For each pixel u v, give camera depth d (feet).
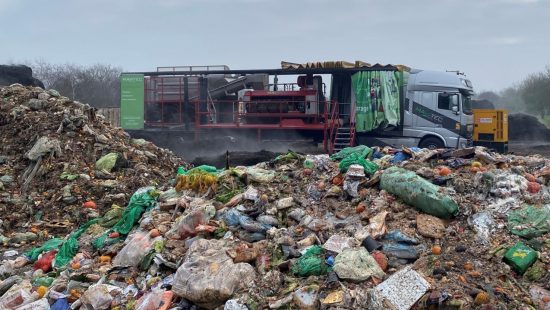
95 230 29.12
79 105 48.98
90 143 43.60
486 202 22.52
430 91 71.31
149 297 19.84
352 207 23.71
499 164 26.16
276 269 20.07
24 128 45.27
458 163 26.02
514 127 126.52
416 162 26.63
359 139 73.77
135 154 44.24
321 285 18.69
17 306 21.65
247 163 64.54
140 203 28.12
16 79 84.69
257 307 18.39
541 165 26.53
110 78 157.38
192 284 19.31
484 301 17.25
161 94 77.92
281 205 24.21
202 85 75.72
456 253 19.75
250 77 75.82
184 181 28.53
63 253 26.81
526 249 19.39
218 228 23.32
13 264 27.53
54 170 40.16
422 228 21.18
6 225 35.17
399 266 19.58
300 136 74.23
